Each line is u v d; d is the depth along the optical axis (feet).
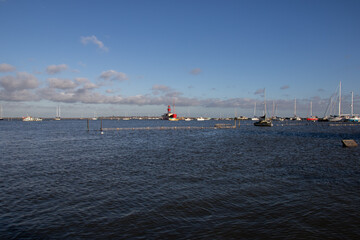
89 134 259.19
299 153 116.78
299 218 41.32
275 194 53.88
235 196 52.70
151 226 38.78
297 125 524.11
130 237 35.45
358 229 37.37
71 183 63.36
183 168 81.66
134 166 85.30
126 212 44.27
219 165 86.79
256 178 67.92
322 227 38.09
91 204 48.29
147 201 49.88
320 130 339.98
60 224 39.50
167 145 154.40
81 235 36.01
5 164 89.30
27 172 76.13
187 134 264.31
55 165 87.25
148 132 298.35
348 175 71.10
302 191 55.93
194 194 54.13
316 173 73.82
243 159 99.50
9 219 41.34
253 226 38.58
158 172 75.72
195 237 35.35
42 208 46.24
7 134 254.27
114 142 174.70
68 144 159.94
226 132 299.79
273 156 107.34
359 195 52.90
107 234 36.32
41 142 172.76
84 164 89.10
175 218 41.70
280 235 35.76
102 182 64.23
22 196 53.11
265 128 402.93
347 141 144.97
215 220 40.83
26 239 34.76
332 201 49.29
